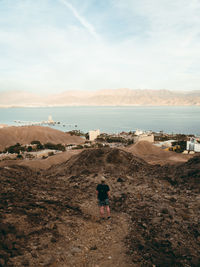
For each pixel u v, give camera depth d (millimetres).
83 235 7473
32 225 7324
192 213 9984
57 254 6125
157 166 23562
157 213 9852
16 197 9969
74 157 27734
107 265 5996
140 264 6145
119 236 7684
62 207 9648
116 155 23578
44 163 65062
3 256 5445
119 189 13820
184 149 136125
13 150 148875
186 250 7133
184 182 14992
